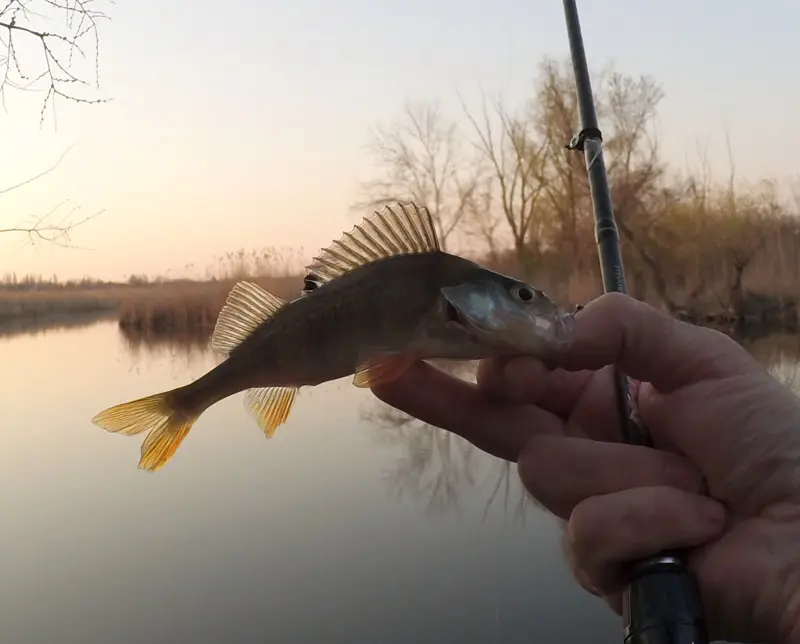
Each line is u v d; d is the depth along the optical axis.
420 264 0.24
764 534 0.18
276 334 0.25
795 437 0.18
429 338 0.23
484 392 0.24
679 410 0.20
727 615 0.18
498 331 0.22
